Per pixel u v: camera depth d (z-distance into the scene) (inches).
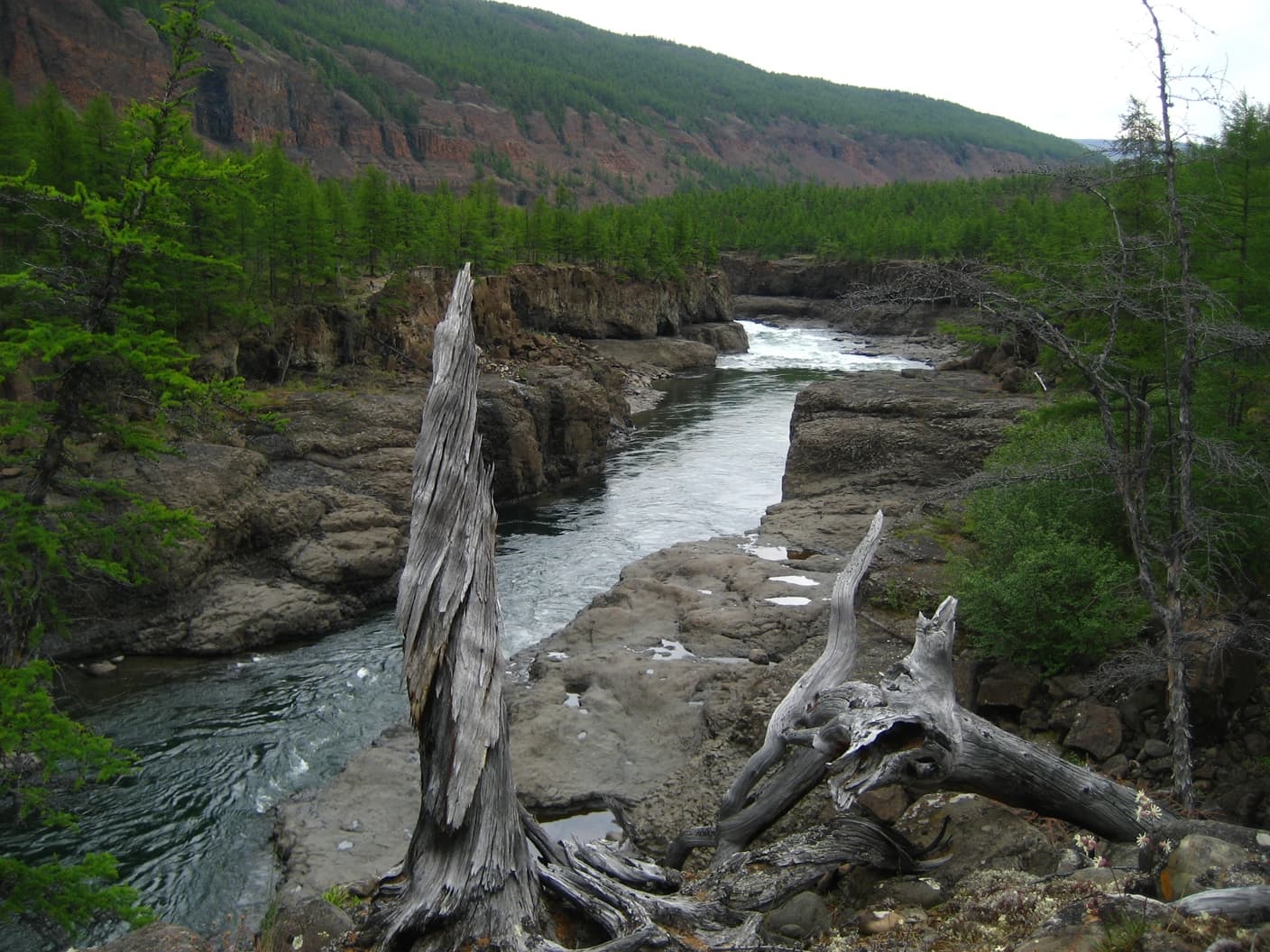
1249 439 604.7
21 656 601.6
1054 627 587.8
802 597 944.9
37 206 1127.6
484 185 3713.1
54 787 657.6
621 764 676.7
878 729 385.4
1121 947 241.6
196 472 1096.2
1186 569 545.0
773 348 3678.6
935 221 5152.6
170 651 966.4
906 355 3410.4
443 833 287.3
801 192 7096.5
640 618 929.5
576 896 310.0
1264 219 613.3
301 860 591.5
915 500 1144.2
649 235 3710.6
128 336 606.2
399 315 2065.7
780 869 378.6
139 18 7839.6
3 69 7111.2
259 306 1723.7
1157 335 592.1
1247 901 252.7
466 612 301.7
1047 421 830.5
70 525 639.1
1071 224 1166.3
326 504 1196.5
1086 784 410.9
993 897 327.9
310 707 853.8
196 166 630.5
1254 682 549.3
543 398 1695.4
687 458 1903.3
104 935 554.6
